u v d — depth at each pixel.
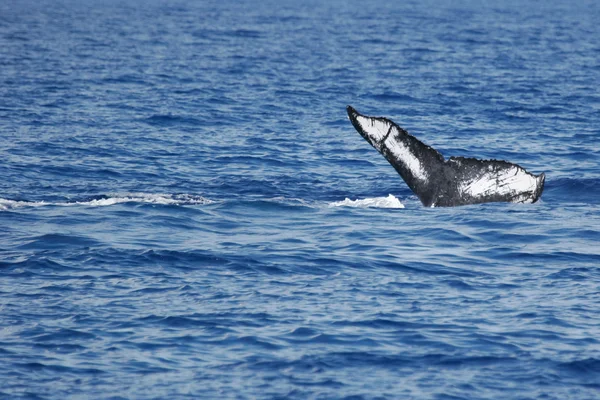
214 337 41.94
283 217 63.84
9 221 61.09
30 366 38.84
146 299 46.53
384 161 89.19
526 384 37.69
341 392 36.84
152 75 160.62
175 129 106.19
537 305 46.09
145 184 77.25
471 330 42.81
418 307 45.75
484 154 93.75
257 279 49.84
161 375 38.22
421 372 38.69
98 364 39.12
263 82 154.88
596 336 42.22
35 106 119.62
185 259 53.09
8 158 85.56
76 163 84.94
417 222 62.03
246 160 88.69
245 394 36.62
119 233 58.62
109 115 114.50
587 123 115.25
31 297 46.56
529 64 197.00
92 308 45.16
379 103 132.25
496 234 59.00
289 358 39.81
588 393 37.00
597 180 75.06
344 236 58.69
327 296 47.22
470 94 143.38
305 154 92.50
